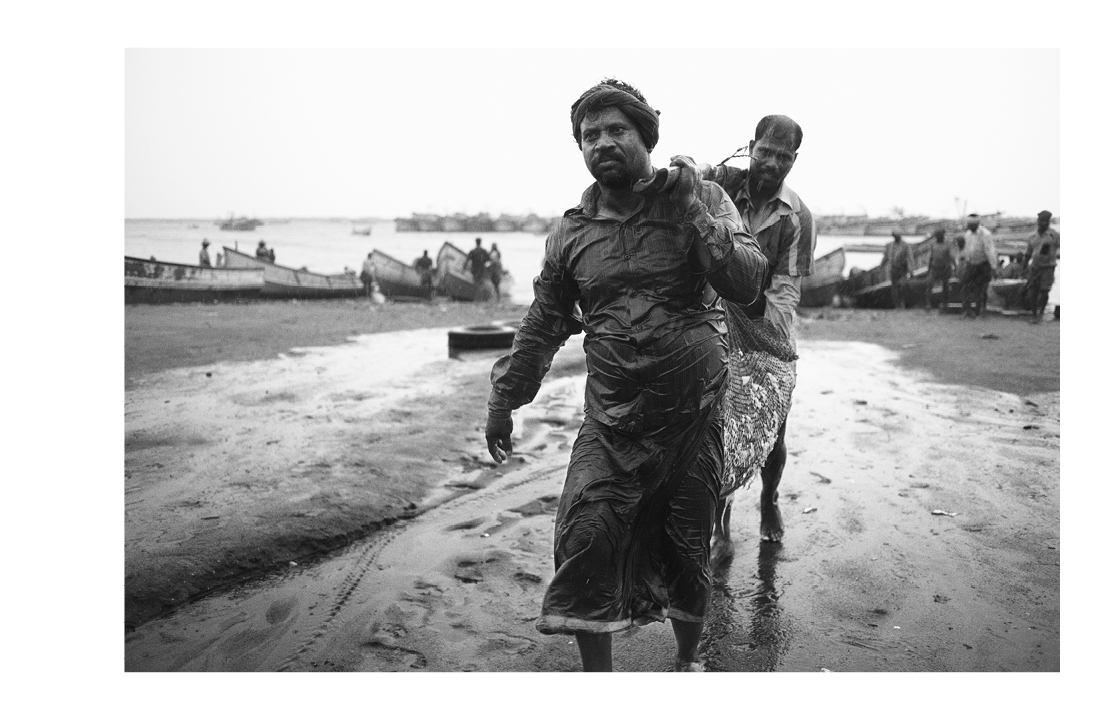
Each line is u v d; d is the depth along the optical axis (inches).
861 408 360.5
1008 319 682.8
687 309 135.4
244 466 270.7
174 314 741.3
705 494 137.0
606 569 129.1
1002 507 237.1
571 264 137.9
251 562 199.9
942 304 746.2
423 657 161.0
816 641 166.2
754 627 171.3
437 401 370.0
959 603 181.0
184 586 188.1
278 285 882.8
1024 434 315.6
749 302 136.3
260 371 451.5
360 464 272.2
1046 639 166.7
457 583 190.9
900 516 230.7
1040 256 652.7
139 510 229.0
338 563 202.5
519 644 164.7
